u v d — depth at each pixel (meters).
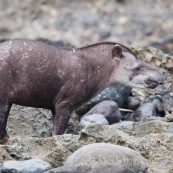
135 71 40.50
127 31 94.25
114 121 44.06
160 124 38.84
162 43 89.00
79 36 92.50
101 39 92.69
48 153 33.44
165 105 48.31
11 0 99.00
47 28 94.31
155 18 97.12
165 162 33.38
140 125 39.22
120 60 40.28
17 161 31.39
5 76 36.81
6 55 37.00
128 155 31.56
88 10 99.56
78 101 38.94
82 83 38.81
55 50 38.44
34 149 33.75
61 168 30.06
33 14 97.12
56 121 38.78
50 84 38.00
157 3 101.38
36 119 41.97
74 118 42.44
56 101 38.66
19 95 37.34
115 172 30.11
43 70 37.62
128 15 98.25
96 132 34.06
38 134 41.62
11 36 91.88
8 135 39.12
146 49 51.25
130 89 47.59
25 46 37.56
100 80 39.78
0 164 31.78
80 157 31.33
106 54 40.00
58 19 96.69
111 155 31.39
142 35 92.88
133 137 34.78
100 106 44.22
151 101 48.38
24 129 41.75
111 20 97.06
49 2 99.50
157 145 34.00
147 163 32.75
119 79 40.38
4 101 36.97
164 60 50.69
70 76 38.50
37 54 37.62
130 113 47.00
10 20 95.44
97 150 31.47
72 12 98.50
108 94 46.34
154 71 40.72
